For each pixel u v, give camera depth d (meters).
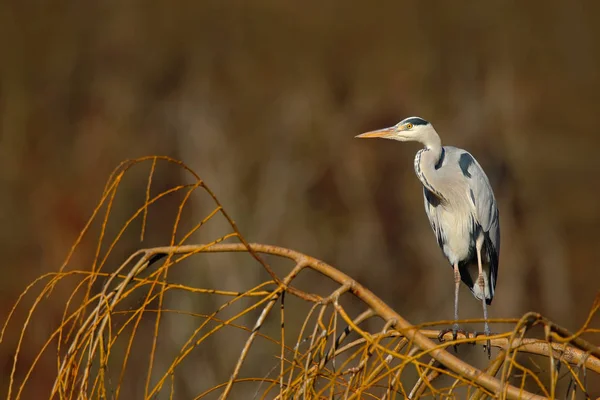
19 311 14.26
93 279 3.84
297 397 3.67
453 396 3.51
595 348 3.62
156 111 18.39
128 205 16.03
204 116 18.16
